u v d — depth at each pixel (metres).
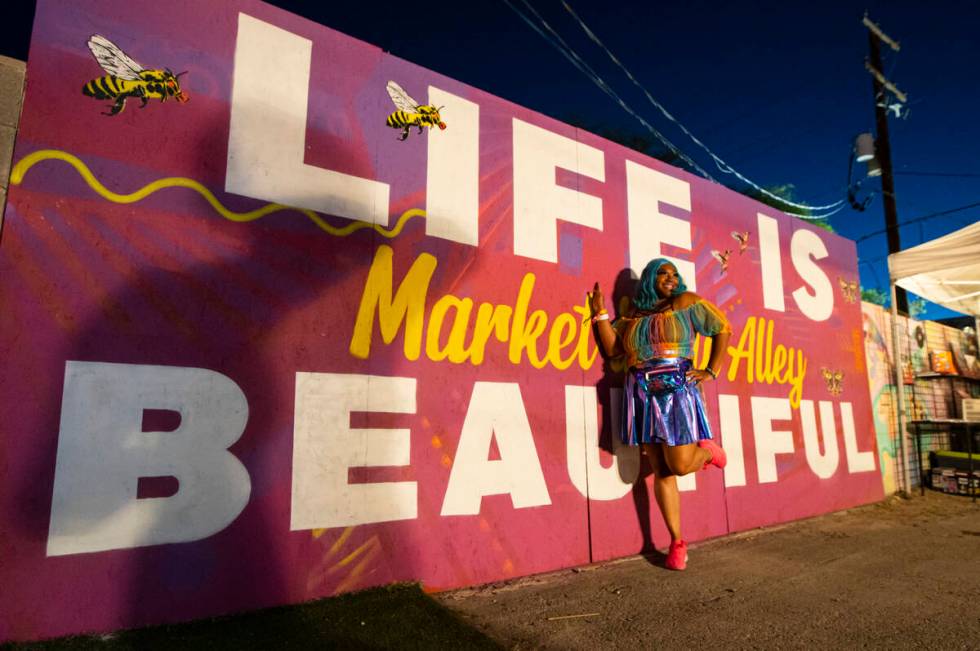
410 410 2.67
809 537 3.98
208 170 2.30
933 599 2.66
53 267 1.97
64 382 1.94
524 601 2.57
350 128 2.70
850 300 5.58
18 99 1.99
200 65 2.36
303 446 2.36
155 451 2.06
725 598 2.64
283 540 2.27
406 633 2.05
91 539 1.92
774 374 4.59
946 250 5.65
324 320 2.49
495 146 3.21
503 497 2.91
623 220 3.75
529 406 3.08
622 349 3.42
